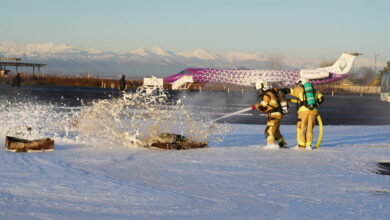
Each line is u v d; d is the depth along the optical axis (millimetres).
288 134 16656
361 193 7176
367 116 29016
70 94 48219
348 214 5887
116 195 6578
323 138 15539
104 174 8258
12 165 8719
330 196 6949
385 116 29109
